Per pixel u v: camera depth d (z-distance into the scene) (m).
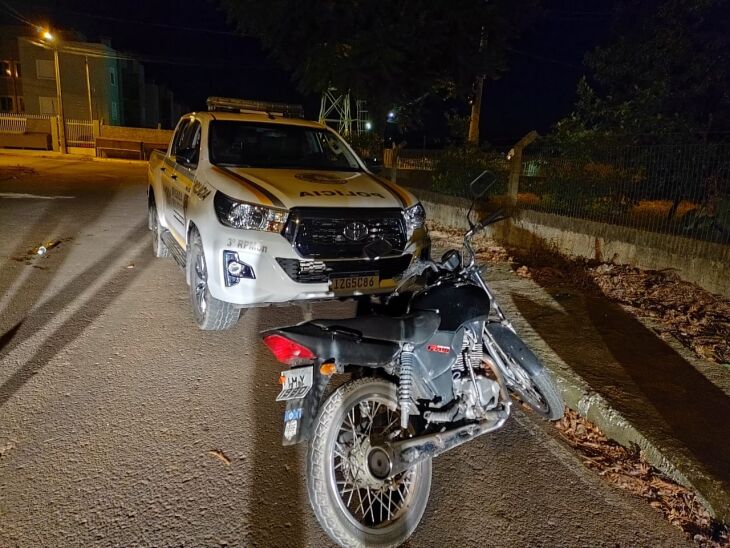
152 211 7.72
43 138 29.98
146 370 4.23
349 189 4.82
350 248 4.48
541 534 2.78
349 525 2.48
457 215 10.72
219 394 3.94
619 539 2.77
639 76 12.06
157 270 6.92
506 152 10.72
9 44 37.09
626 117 10.32
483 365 3.60
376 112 14.20
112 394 3.85
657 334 5.18
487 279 6.90
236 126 5.80
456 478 3.20
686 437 3.45
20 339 4.66
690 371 4.40
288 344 2.48
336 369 2.60
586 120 11.04
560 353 4.64
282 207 4.32
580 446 3.60
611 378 4.21
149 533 2.62
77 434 3.36
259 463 3.20
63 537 2.56
